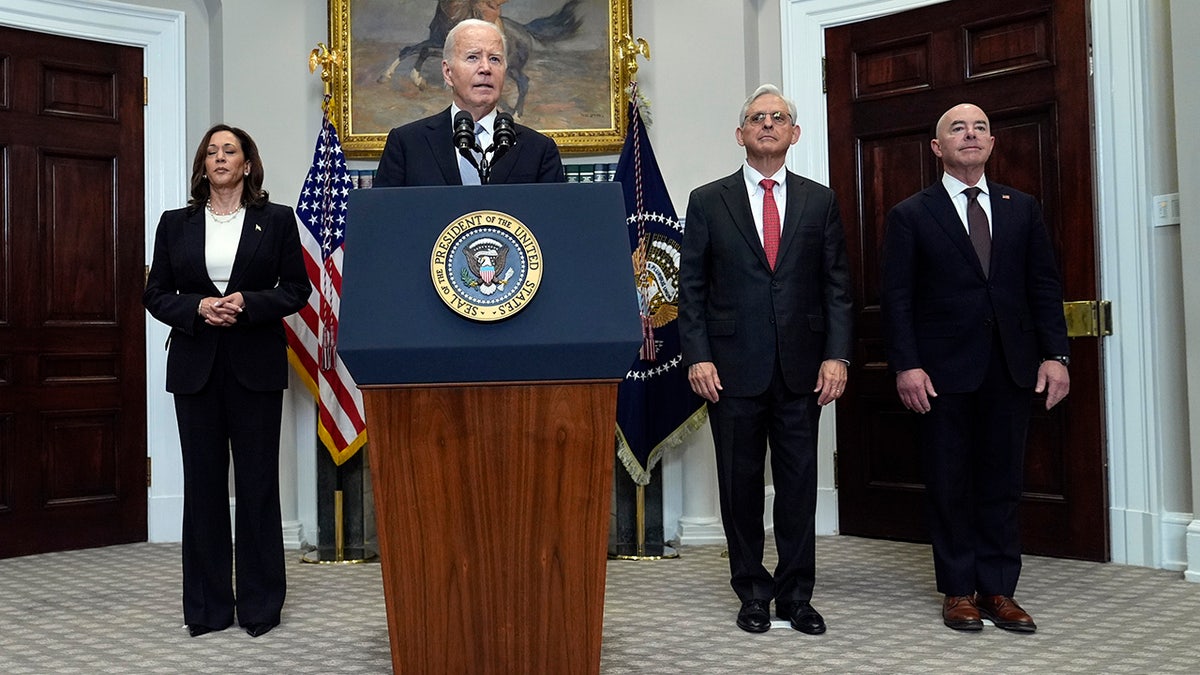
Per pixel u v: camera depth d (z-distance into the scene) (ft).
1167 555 12.29
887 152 14.65
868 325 14.74
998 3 13.61
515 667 6.14
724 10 15.19
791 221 9.95
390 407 6.03
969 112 10.17
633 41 14.94
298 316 14.24
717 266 10.07
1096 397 12.71
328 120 14.51
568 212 6.20
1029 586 11.34
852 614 10.19
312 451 14.99
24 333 14.56
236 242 10.25
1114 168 12.74
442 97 15.33
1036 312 10.19
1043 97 13.21
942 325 10.06
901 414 14.40
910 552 13.55
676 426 14.07
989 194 10.28
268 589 9.98
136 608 10.98
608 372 6.03
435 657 6.11
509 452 6.07
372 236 6.12
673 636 9.43
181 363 9.96
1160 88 12.45
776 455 9.94
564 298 6.01
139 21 15.44
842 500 14.98
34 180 14.73
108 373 15.28
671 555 13.75
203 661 8.79
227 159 10.22
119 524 15.25
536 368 5.98
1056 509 13.02
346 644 9.34
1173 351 12.34
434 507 6.08
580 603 6.15
